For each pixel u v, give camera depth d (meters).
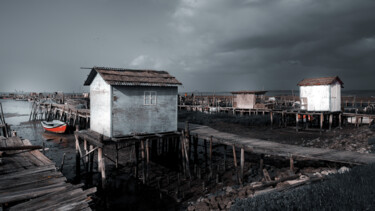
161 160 20.72
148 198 13.55
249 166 17.91
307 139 22.80
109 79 14.84
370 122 26.41
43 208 6.48
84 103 45.44
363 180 7.73
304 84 28.02
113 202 13.10
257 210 6.77
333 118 29.62
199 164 19.31
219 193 13.36
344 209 5.73
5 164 9.62
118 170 18.11
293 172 13.66
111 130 14.95
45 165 9.55
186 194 13.88
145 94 16.42
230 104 54.44
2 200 6.52
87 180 16.00
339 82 27.83
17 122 45.03
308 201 6.45
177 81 18.05
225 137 18.27
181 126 23.72
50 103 46.84
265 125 31.53
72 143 27.05
